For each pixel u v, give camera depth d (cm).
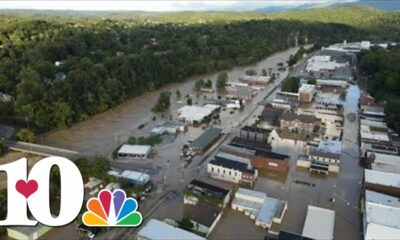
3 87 12262
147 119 11619
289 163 8388
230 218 6384
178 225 5928
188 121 11188
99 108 12100
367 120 11006
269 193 7194
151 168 8131
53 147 9088
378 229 5531
